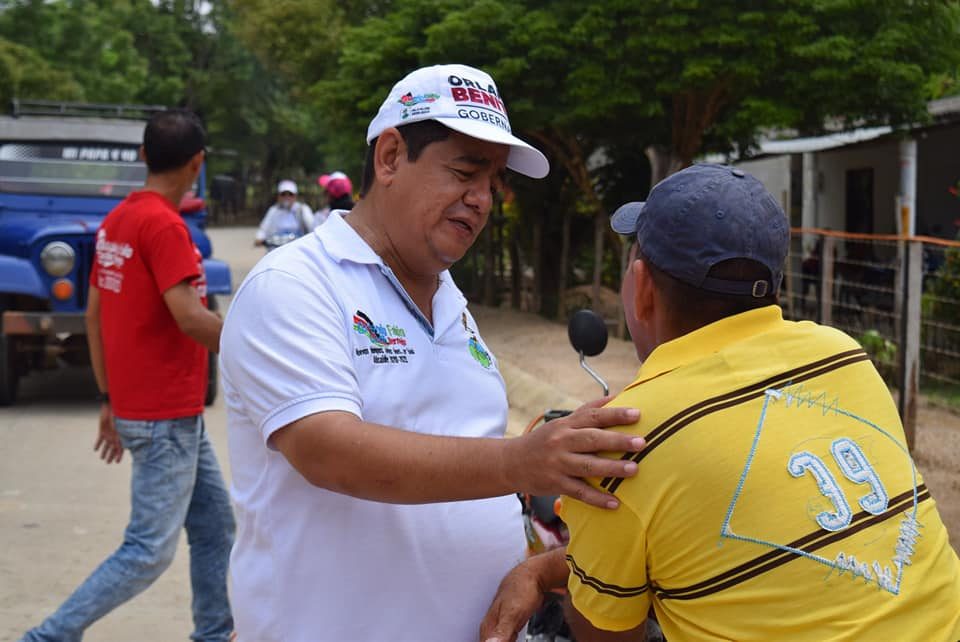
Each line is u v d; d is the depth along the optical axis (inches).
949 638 65.4
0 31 1082.7
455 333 84.5
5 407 364.5
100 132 407.5
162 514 137.7
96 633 175.2
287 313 73.7
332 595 77.0
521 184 570.6
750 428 65.2
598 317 121.6
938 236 572.7
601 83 419.8
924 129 481.4
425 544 79.7
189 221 393.4
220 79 1658.5
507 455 68.8
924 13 403.5
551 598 133.1
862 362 70.2
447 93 78.5
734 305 69.2
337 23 716.7
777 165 737.6
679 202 68.8
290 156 1947.6
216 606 151.6
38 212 392.8
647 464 65.5
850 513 64.6
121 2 1485.0
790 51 392.8
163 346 137.6
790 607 63.4
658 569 66.8
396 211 80.9
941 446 275.4
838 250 583.8
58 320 347.6
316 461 71.0
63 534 224.2
